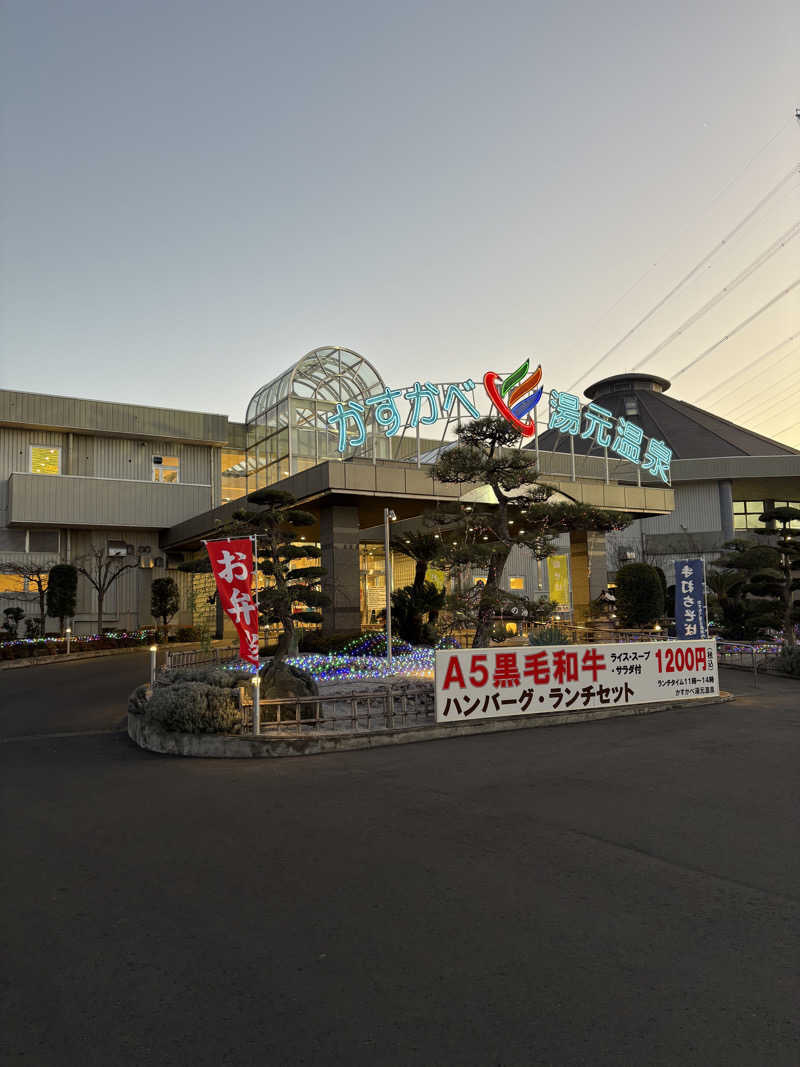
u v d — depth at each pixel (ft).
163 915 14.43
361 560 114.21
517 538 52.85
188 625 114.32
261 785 25.48
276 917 14.24
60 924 14.07
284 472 87.71
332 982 11.60
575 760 28.73
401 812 21.67
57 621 106.52
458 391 79.56
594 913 14.25
